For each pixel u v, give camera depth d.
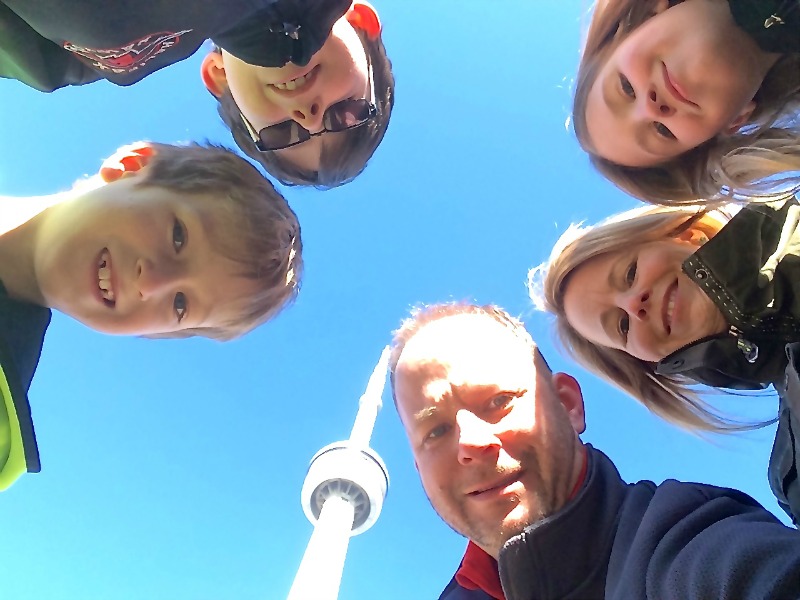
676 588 0.34
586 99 0.72
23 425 0.46
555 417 0.61
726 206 0.71
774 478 0.51
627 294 0.71
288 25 0.60
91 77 0.56
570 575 0.49
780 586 0.28
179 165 0.64
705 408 0.79
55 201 0.59
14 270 0.54
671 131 0.63
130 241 0.56
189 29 0.48
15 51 0.50
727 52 0.57
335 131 0.83
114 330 0.57
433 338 0.67
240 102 0.81
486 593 0.57
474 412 0.60
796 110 0.62
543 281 0.89
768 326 0.60
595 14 0.70
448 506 0.58
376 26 0.89
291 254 0.77
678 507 0.43
